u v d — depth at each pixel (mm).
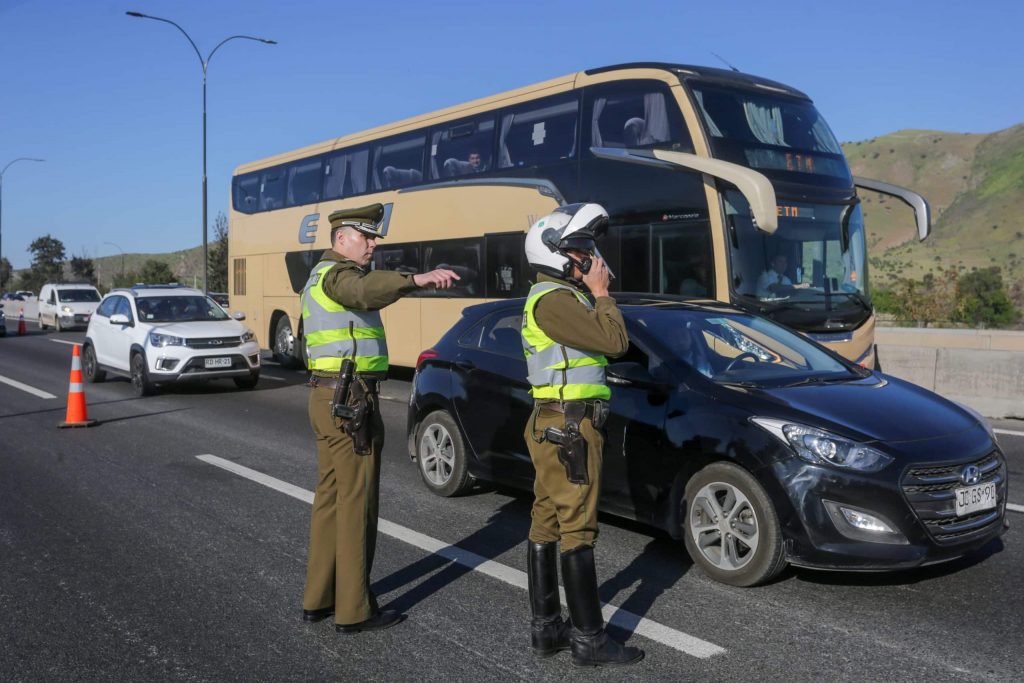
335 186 16875
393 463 8711
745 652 4211
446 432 7125
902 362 12430
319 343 4414
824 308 10453
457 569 5484
